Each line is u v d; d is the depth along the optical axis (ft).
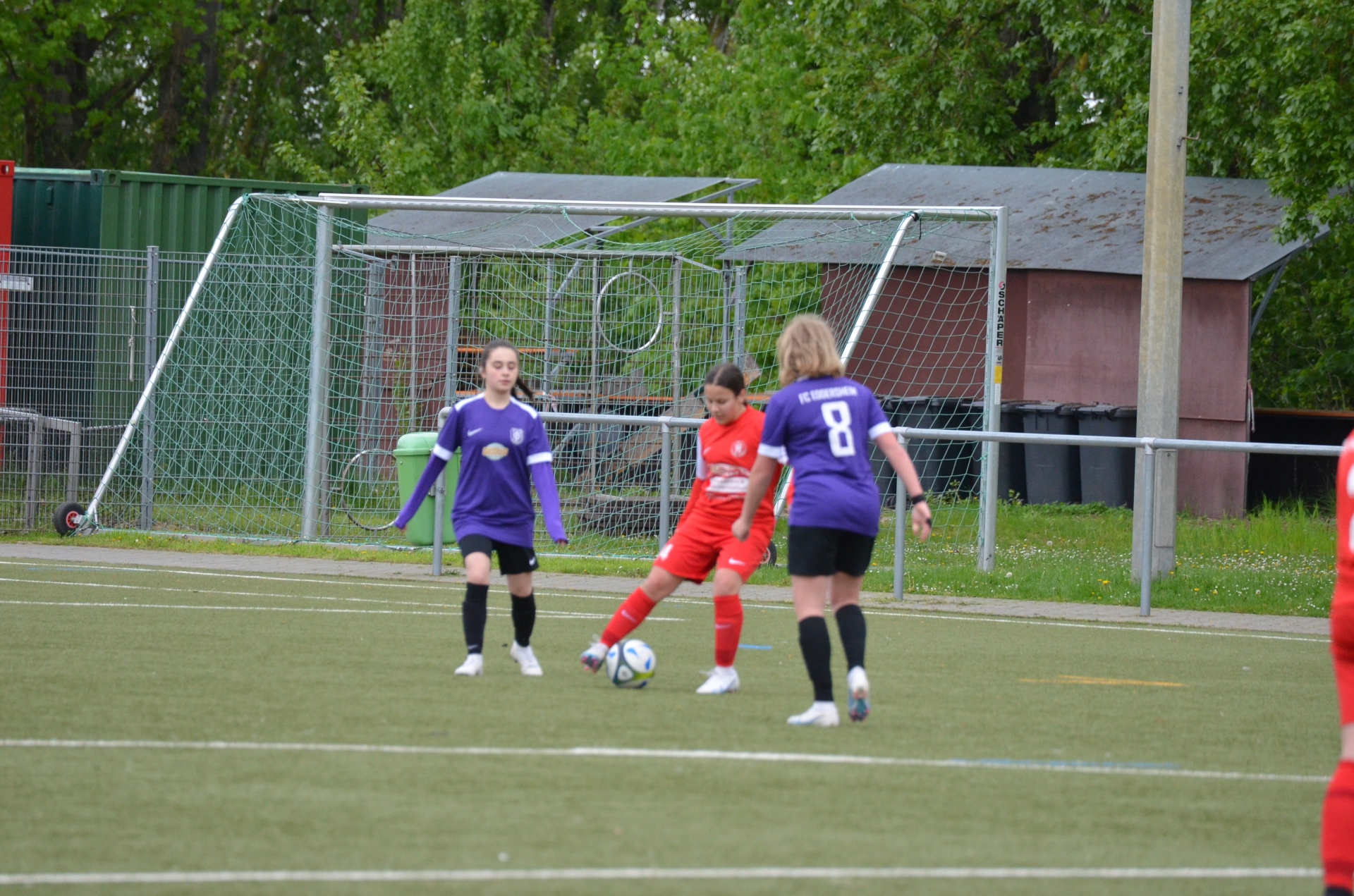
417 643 100.83
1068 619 129.70
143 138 479.41
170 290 211.20
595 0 514.27
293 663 90.22
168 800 55.98
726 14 522.06
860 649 73.26
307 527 172.55
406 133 402.93
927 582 147.23
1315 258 278.46
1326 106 205.46
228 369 200.34
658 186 240.12
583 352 225.76
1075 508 224.33
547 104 435.12
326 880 46.42
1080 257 233.55
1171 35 150.30
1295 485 243.81
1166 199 150.10
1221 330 225.76
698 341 234.79
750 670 93.35
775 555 156.66
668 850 50.47
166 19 426.92
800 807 56.80
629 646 84.48
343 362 210.18
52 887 45.57
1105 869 50.08
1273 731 77.56
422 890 45.57
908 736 71.97
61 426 178.29
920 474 235.20
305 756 63.82
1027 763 66.39
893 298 244.63
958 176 262.67
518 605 88.84
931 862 50.03
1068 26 252.62
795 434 73.72
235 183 222.69
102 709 73.72
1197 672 99.91
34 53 403.75
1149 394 150.20
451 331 203.41
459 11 426.10
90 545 167.84
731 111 378.53
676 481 172.24
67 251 190.49
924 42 282.56
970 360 241.76
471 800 56.65
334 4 480.23
